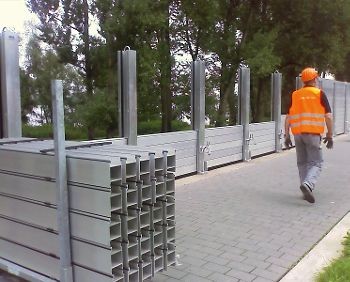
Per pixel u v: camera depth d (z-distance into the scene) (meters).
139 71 14.70
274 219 5.67
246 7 18.64
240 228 5.30
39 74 15.61
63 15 17.33
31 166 3.39
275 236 4.99
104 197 2.93
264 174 8.96
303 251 4.51
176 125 12.12
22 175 3.48
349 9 18.56
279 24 19.78
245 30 18.50
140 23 15.01
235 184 7.94
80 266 3.15
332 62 21.91
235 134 10.38
